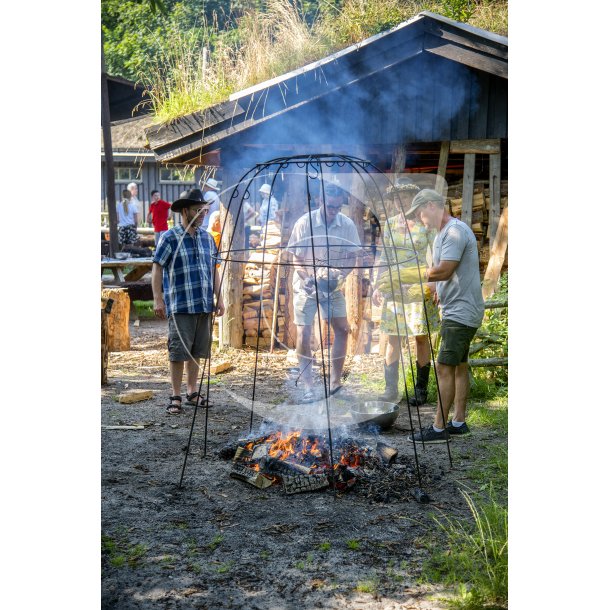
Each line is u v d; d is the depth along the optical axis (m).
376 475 4.13
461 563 3.04
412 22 7.21
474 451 4.70
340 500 3.87
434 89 7.46
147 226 20.75
